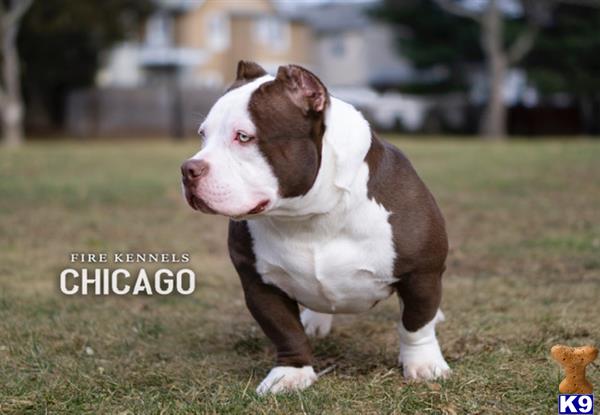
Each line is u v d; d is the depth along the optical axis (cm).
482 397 179
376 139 183
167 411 176
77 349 218
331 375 196
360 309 192
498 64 1258
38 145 990
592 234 334
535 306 241
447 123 1513
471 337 215
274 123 168
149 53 1783
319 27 2081
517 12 1398
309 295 185
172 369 202
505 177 508
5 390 191
